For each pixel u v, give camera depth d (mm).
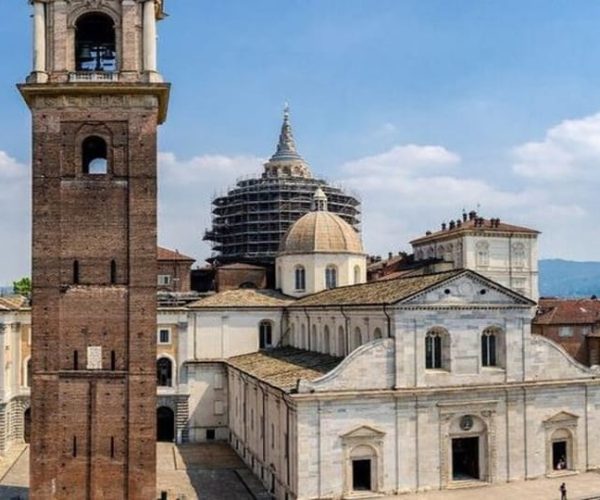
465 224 151375
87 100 56125
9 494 69188
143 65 56688
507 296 70562
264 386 73312
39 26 56000
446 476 67625
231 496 69438
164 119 61469
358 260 106562
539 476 71125
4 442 87125
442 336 68875
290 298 103312
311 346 89062
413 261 152625
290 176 133625
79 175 56094
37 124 55812
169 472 79125
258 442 77375
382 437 65562
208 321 98562
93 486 54969
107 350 55625
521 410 70812
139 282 55938
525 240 149625
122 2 56500
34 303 55375
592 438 73750
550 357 72312
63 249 55812
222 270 117312
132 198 56156
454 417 68438
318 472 63375
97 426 55250
